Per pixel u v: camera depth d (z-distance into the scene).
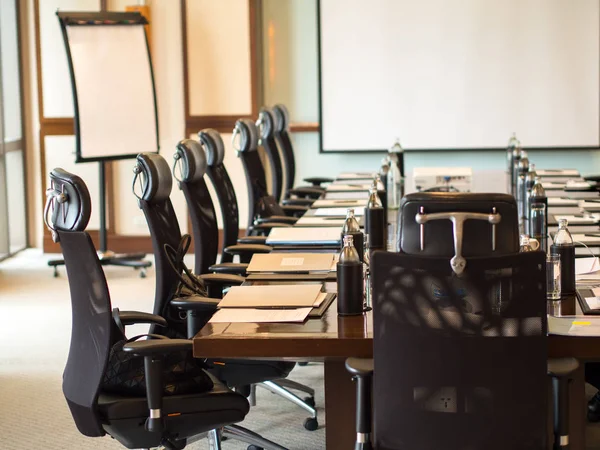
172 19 8.80
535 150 8.77
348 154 9.03
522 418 2.44
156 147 8.23
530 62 8.66
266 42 9.10
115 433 2.99
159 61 8.86
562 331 2.59
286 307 2.96
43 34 8.82
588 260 3.51
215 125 8.90
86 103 7.67
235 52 8.81
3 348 5.81
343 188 6.53
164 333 3.61
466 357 2.43
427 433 2.49
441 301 2.42
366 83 8.84
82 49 7.65
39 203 9.28
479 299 2.40
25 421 4.53
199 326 3.57
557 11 8.59
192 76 8.86
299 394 4.85
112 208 9.05
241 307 2.98
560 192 6.06
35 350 5.76
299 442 4.20
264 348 2.65
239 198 9.03
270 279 3.50
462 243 2.43
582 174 8.80
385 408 2.51
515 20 8.62
